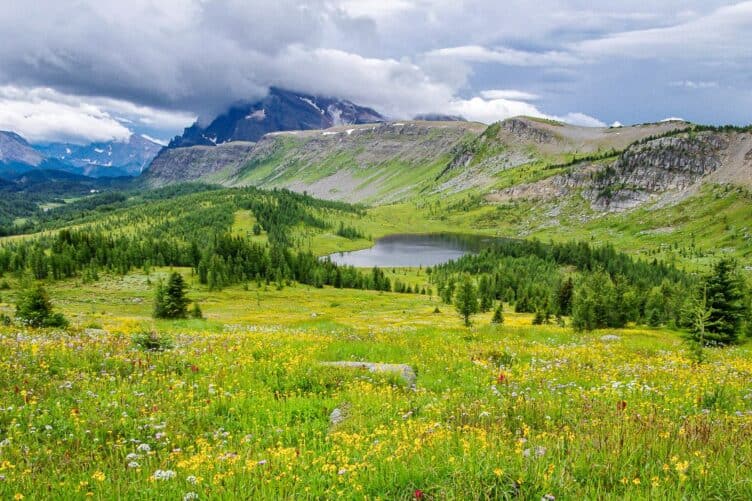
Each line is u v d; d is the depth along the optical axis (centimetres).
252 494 582
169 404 984
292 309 11794
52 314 2780
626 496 521
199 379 1178
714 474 574
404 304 13612
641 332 4284
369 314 11088
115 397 996
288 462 672
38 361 1209
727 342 3984
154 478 622
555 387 1167
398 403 1040
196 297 13338
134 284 14262
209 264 15850
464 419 891
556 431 783
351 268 18850
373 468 630
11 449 726
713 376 1327
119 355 1334
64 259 14838
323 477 631
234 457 687
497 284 17412
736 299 4066
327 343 1877
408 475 603
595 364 1543
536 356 1734
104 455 754
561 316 10350
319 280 16900
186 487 605
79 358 1273
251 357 1424
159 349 1511
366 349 1761
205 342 1717
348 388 1180
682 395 1074
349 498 581
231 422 938
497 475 581
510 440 735
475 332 2766
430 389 1243
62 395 996
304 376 1268
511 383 1216
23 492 590
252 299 13650
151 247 18588
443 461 626
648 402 966
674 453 648
